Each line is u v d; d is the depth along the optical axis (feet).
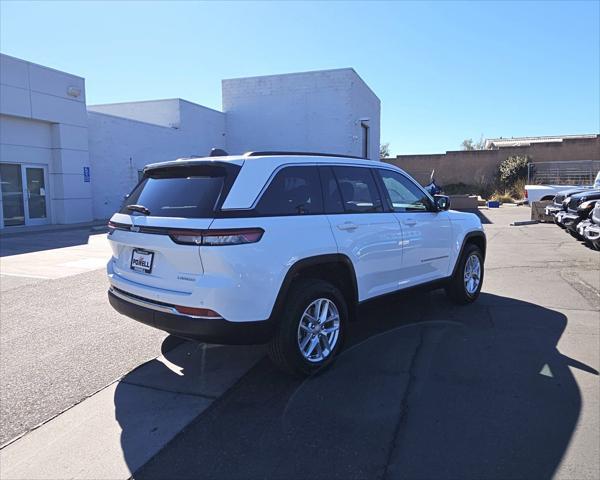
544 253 34.58
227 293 11.36
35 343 16.29
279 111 98.68
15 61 52.29
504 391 12.34
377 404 11.76
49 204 58.95
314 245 13.08
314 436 10.39
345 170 15.25
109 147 68.64
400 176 17.74
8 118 53.16
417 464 9.33
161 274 12.36
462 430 10.51
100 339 16.70
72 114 59.62
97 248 37.83
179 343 16.30
